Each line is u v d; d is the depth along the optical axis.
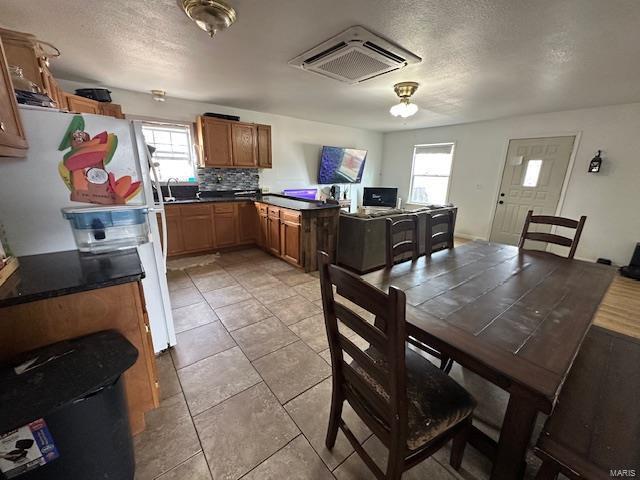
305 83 3.03
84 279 1.11
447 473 1.17
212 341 2.05
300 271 3.51
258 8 1.61
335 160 5.80
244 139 4.39
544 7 1.55
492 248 2.18
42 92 1.54
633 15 1.59
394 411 0.83
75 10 1.65
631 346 1.34
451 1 1.52
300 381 1.67
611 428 0.88
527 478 1.16
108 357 0.95
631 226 3.67
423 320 1.07
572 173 4.07
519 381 0.77
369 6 1.58
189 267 3.63
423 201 6.24
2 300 0.92
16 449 0.74
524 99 3.44
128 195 1.58
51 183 1.39
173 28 1.87
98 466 0.90
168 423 1.38
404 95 2.96
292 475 1.15
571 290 1.39
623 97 3.23
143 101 3.69
